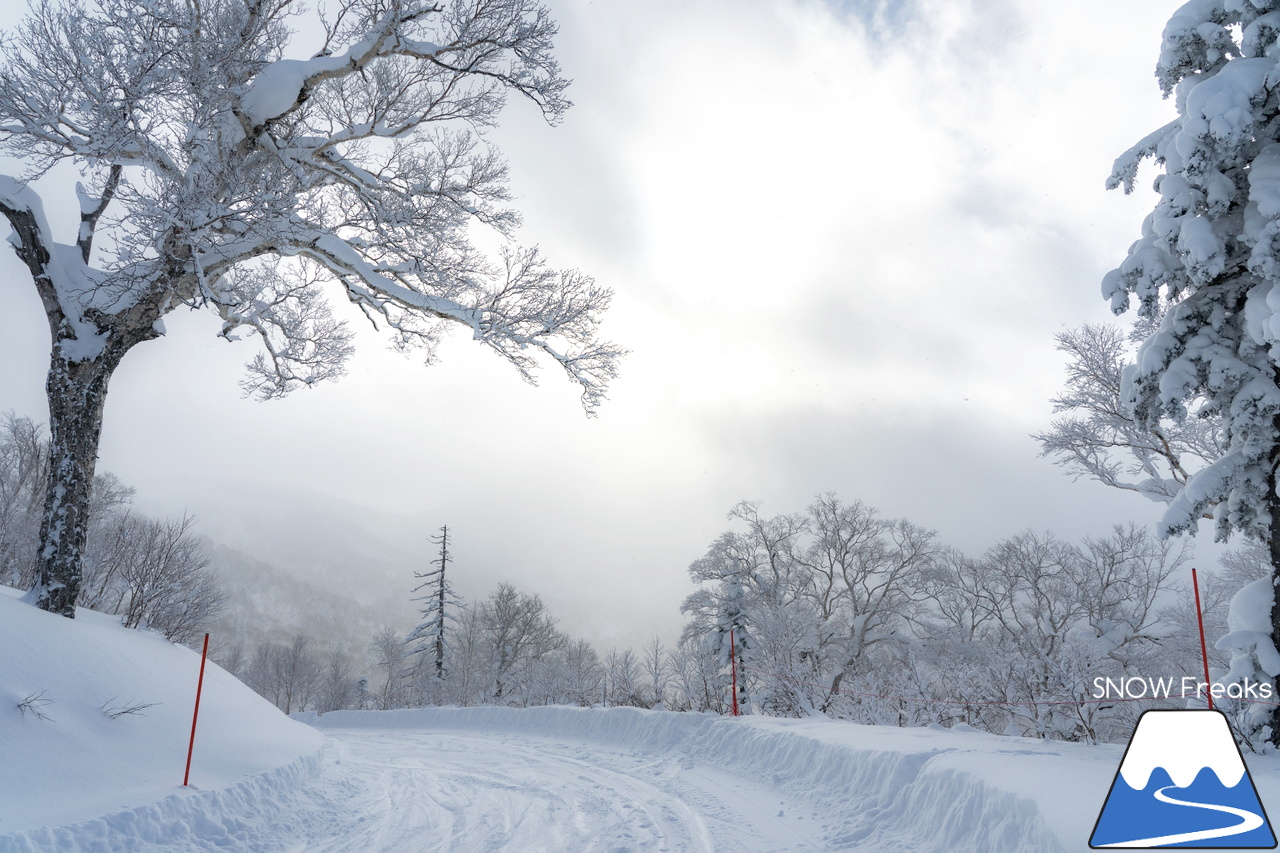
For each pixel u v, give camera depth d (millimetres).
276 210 11328
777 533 37969
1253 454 9266
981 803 6160
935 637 34344
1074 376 17859
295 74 11859
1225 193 8750
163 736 8562
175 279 11477
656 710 16062
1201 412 9977
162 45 10047
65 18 10023
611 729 16719
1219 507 9789
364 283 14227
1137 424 10383
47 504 10625
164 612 12945
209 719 9789
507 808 9602
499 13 12641
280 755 9836
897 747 8336
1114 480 17766
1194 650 26641
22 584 18297
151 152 10875
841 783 8625
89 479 11016
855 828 7227
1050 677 12492
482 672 53812
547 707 20375
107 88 10164
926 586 36469
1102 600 30688
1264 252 8383
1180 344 9883
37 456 28266
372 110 13352
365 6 12148
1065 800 5324
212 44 10461
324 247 12891
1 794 6070
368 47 12164
